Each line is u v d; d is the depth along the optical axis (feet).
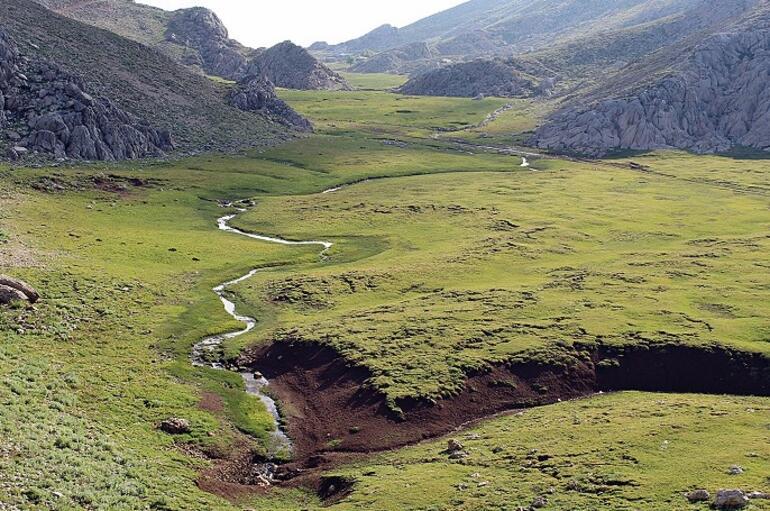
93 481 133.69
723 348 223.51
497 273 330.13
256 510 145.59
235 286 315.17
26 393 174.09
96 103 536.83
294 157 647.15
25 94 515.91
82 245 341.21
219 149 630.74
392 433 188.34
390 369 214.69
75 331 237.25
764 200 507.71
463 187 557.74
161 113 643.04
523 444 168.55
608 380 219.20
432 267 338.13
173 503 137.59
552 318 255.09
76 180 453.99
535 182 582.76
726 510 119.24
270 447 185.68
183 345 244.83
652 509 125.08
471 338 236.22
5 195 396.37
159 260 341.62
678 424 167.84
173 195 476.13
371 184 573.74
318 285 310.86
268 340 247.50
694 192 542.57
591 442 162.40
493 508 134.51
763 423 165.89
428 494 144.25
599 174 626.64
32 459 132.77
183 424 183.52
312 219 450.71
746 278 304.71
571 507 130.21
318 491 161.99
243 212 466.70
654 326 243.60
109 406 186.29
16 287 250.37
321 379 219.82
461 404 201.87
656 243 391.65
